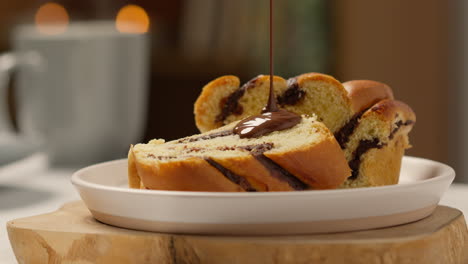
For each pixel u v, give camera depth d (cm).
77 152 117
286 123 70
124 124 122
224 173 65
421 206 65
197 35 218
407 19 187
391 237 62
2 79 121
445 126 186
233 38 212
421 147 187
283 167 66
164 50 214
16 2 231
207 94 78
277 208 62
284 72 203
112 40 116
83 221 67
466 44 180
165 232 63
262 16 207
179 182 65
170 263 62
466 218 76
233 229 62
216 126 79
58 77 113
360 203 63
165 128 213
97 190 65
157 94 211
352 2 192
